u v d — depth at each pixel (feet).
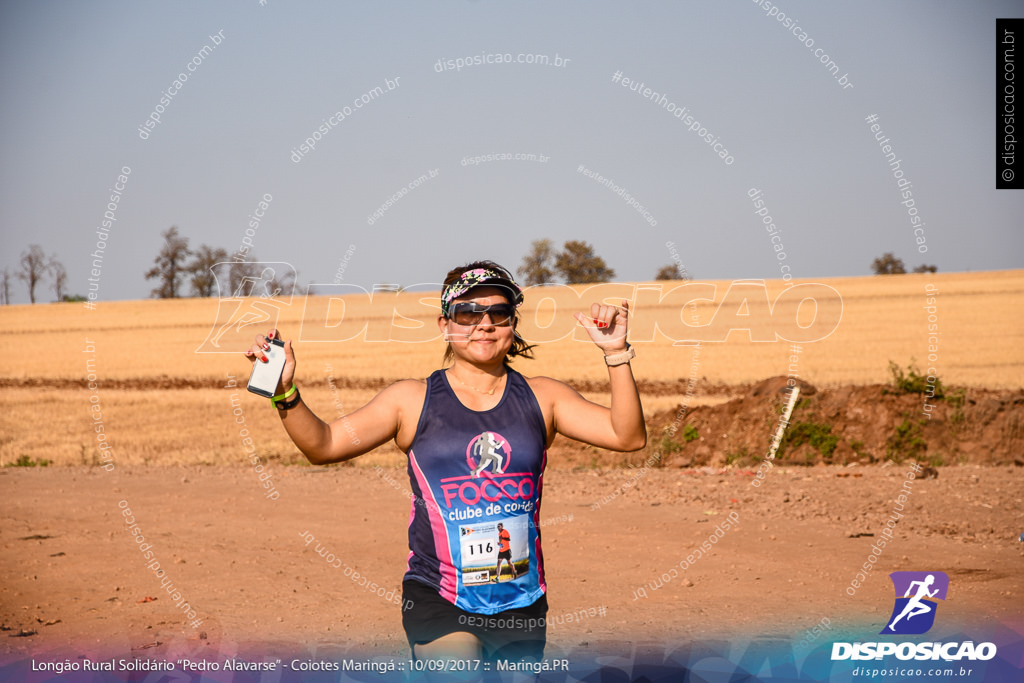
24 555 24.44
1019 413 48.55
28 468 46.44
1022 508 30.68
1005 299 144.77
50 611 18.89
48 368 107.55
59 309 176.24
